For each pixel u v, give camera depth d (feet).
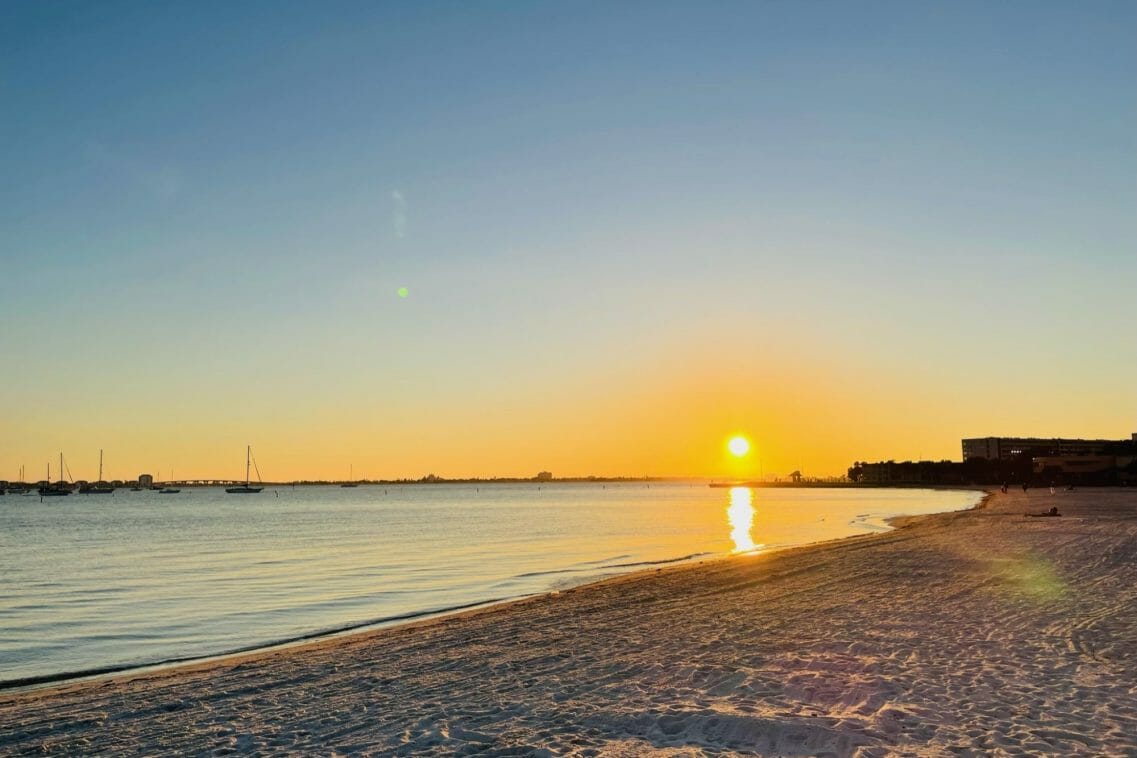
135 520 322.55
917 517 236.84
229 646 63.77
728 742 29.68
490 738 31.14
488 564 127.54
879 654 44.62
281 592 96.89
